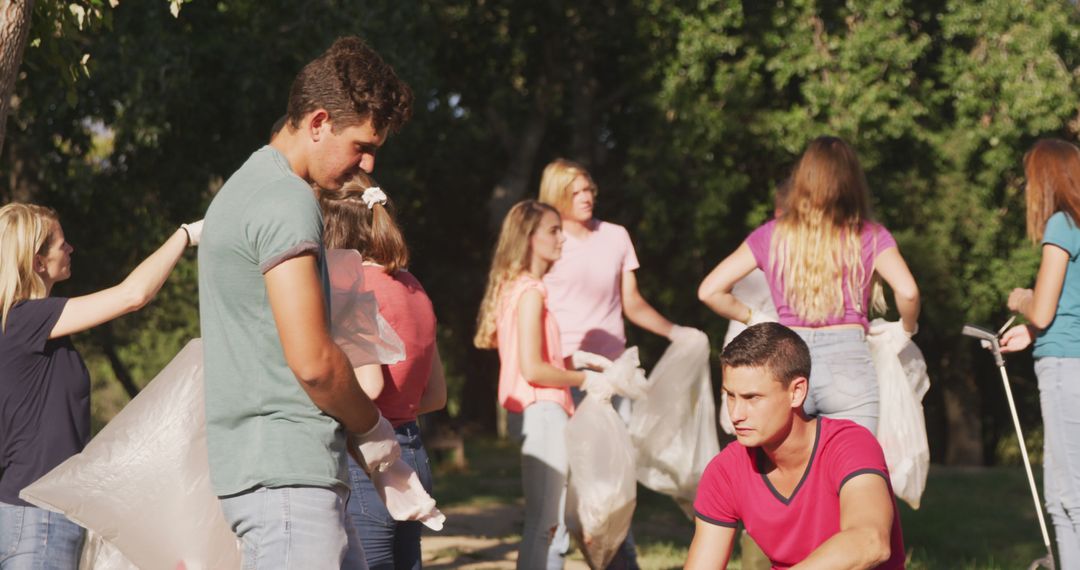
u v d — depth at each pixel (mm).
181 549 3109
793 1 18125
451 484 13539
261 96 13172
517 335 5199
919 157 19109
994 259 19172
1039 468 15008
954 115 19953
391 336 3100
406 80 13938
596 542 5281
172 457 3129
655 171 18188
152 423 3148
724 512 3232
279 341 2752
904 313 4895
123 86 12305
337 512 2803
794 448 3064
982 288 19016
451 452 16438
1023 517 10188
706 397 6020
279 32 13477
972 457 22531
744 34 18359
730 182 17969
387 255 3814
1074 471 4902
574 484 5246
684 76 18422
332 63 2826
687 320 19375
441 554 7645
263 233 2684
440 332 27281
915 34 19562
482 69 19875
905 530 9391
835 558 2830
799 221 4766
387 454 3029
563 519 5219
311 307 2664
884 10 17953
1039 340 5027
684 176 18641
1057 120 18312
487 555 7660
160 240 14453
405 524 3869
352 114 2816
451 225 22828
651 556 7590
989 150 18984
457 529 9422
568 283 5914
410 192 19781
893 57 17828
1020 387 24828
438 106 18953
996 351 5270
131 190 13867
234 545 3111
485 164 21562
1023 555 8242
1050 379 4957
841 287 4707
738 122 17828
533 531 5164
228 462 2779
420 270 22703
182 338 19781
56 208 14250
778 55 18078
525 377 5148
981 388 24938
